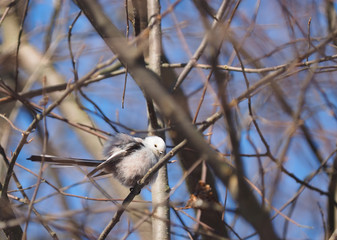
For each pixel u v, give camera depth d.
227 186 5.28
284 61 10.13
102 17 7.84
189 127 5.73
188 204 9.65
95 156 14.00
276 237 5.02
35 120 8.83
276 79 9.10
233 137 5.50
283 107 8.35
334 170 10.98
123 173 10.79
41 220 7.34
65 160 9.79
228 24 8.02
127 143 10.94
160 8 10.38
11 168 9.05
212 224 10.08
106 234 8.77
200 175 11.33
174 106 5.94
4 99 9.70
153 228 9.85
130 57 6.38
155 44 11.02
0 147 9.83
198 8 6.93
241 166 5.31
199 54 10.02
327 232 10.25
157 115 11.57
